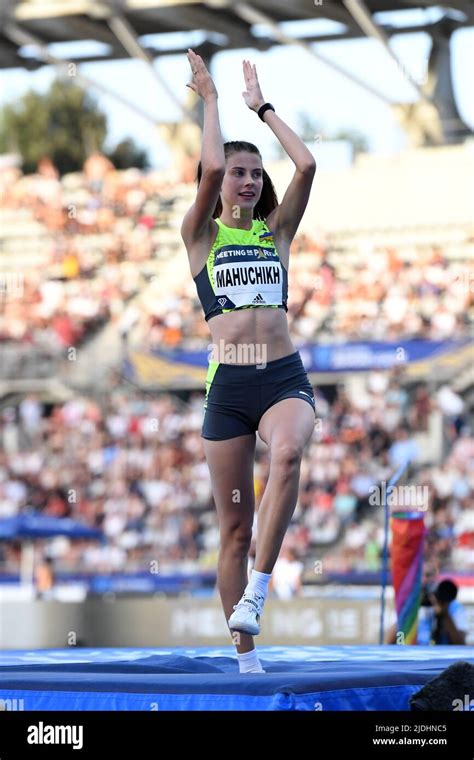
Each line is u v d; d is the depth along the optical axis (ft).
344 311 200.34
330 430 187.32
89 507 194.70
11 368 213.46
